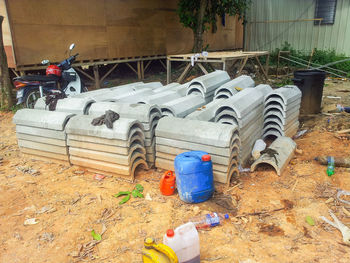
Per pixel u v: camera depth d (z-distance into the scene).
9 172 4.98
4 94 8.34
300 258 2.99
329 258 2.97
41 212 3.86
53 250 3.22
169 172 4.25
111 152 4.53
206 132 4.27
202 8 12.10
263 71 11.05
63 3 9.51
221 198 4.10
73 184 4.56
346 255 3.01
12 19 8.35
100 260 3.07
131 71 14.20
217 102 5.66
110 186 4.47
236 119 4.77
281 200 4.02
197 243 2.86
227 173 4.23
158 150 4.79
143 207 3.93
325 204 3.88
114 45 11.40
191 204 3.99
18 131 5.42
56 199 4.15
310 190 4.22
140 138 4.70
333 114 7.19
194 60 9.25
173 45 14.22
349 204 3.86
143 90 6.54
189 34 15.05
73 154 4.97
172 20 13.88
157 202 4.04
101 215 3.79
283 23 15.94
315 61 13.83
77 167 5.09
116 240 3.35
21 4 8.48
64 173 4.92
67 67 8.11
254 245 3.21
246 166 5.05
